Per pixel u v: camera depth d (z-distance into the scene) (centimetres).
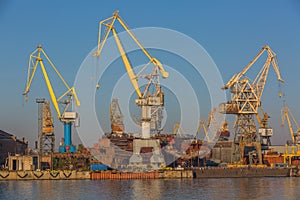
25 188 14012
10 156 19162
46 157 19788
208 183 15638
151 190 13150
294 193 12269
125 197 11556
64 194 12250
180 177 18725
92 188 13850
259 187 14012
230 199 11094
